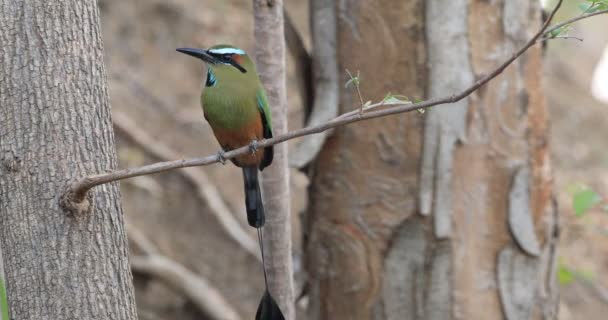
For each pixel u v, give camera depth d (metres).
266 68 9.77
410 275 11.00
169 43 20.64
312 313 11.67
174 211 17.25
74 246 7.18
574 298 18.16
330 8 11.06
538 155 11.24
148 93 19.31
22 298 7.18
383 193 10.98
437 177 10.80
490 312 11.05
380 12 10.77
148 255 15.85
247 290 16.88
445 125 10.71
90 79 7.43
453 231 10.85
